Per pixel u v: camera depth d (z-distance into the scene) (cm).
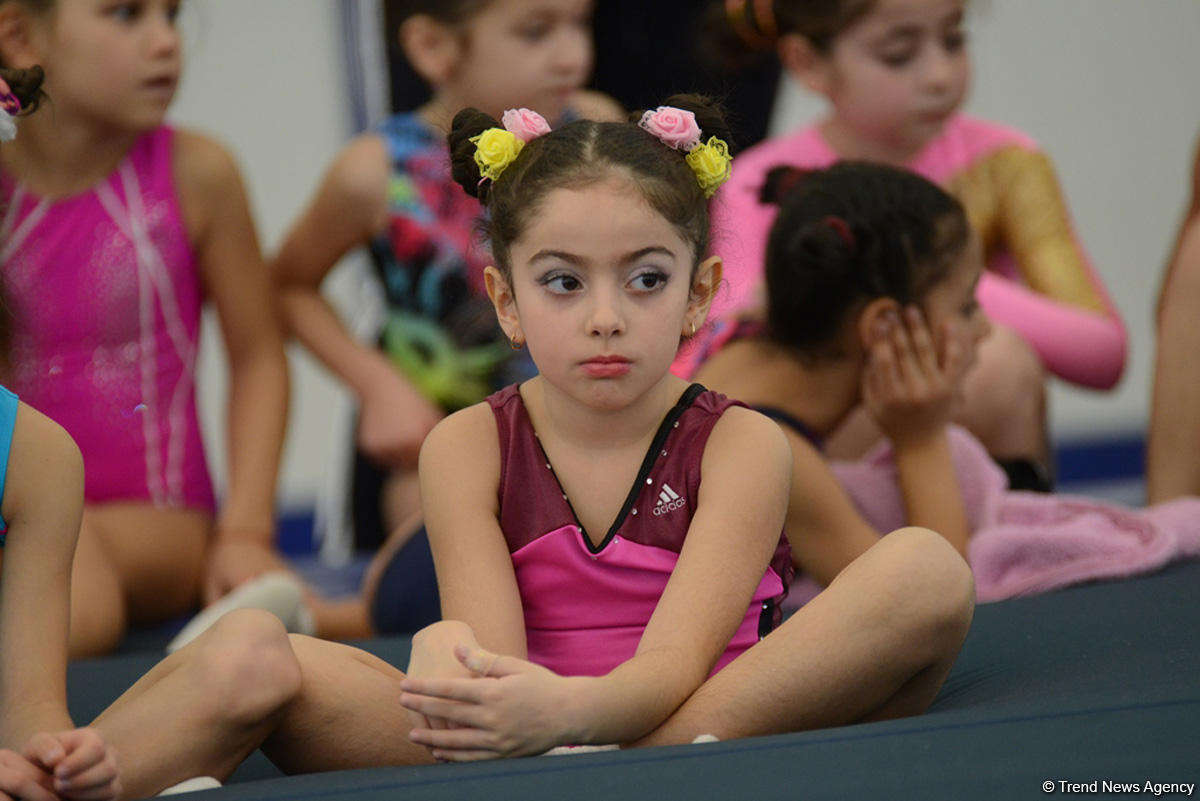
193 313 1109
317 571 1338
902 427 859
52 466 534
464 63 1245
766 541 558
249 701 495
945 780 422
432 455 579
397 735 527
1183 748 444
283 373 1159
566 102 1248
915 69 1187
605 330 525
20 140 1038
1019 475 1028
